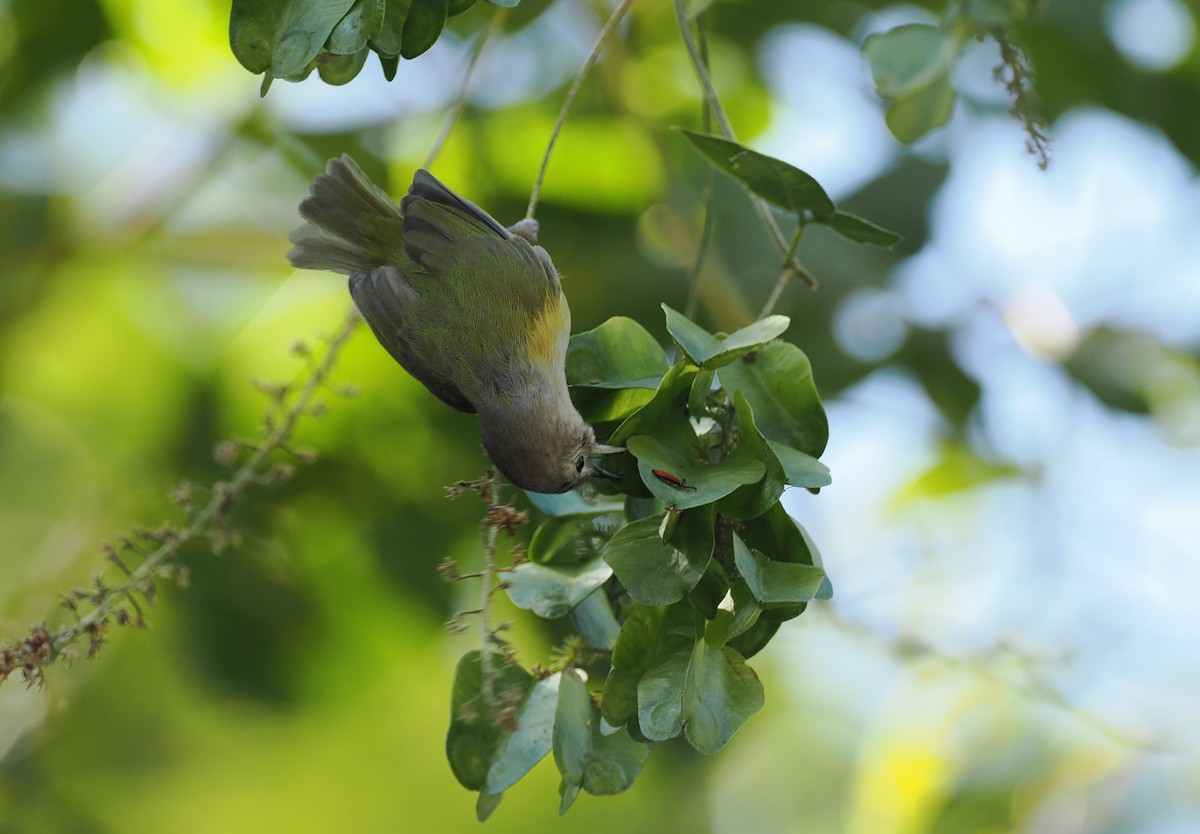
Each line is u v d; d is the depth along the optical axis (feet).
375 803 45.14
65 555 35.45
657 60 37.78
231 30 16.39
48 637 18.54
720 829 48.75
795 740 48.52
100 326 38.01
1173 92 35.70
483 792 17.12
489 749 17.42
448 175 36.01
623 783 17.21
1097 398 36.50
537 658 32.37
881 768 33.53
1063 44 35.04
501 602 32.55
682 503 16.10
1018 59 23.38
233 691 34.32
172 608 33.96
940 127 24.66
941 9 36.01
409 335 23.89
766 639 17.11
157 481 35.35
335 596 34.35
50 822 39.22
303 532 33.96
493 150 35.94
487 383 23.39
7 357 37.29
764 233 34.99
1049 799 32.37
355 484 33.73
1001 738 33.01
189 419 35.63
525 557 19.12
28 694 39.40
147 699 40.75
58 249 36.73
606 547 16.48
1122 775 32.35
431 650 35.29
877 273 35.42
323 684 35.06
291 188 37.52
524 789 47.96
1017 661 31.40
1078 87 35.86
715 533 16.99
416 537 33.14
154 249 37.09
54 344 38.19
